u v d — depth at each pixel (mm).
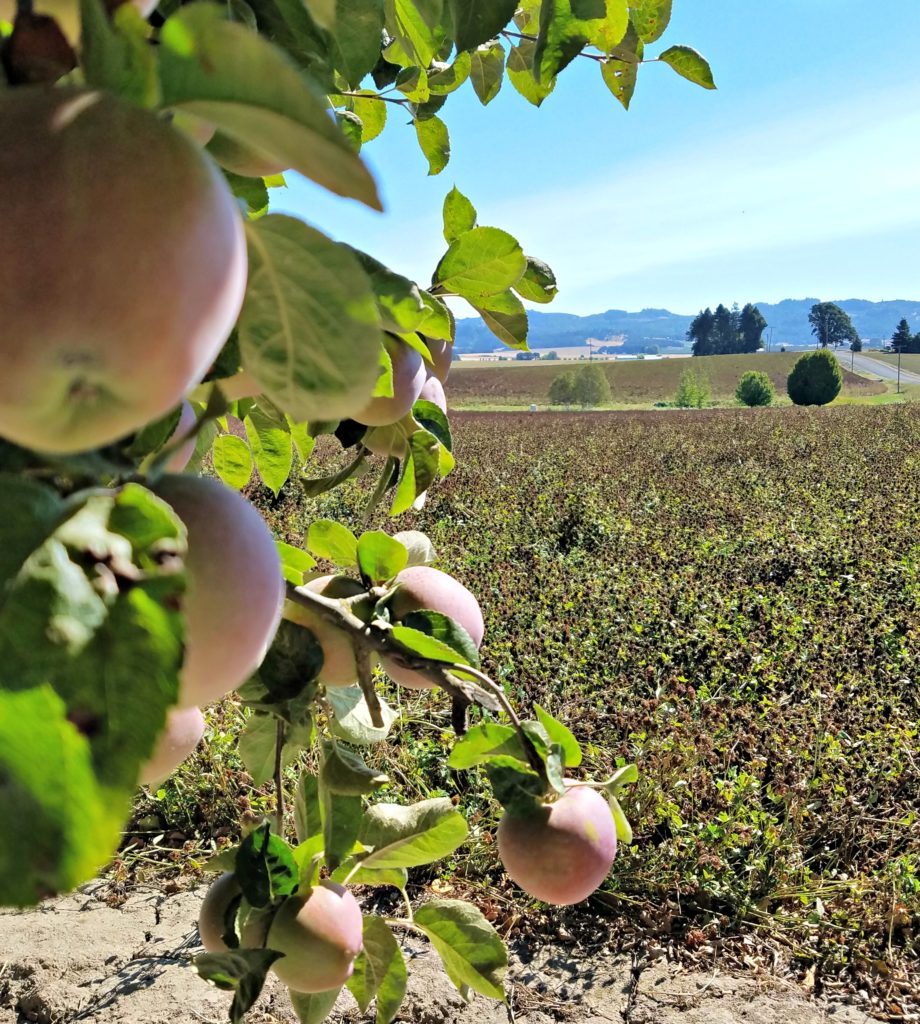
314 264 699
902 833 5223
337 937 1217
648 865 4910
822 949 4520
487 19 1027
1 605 451
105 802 430
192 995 4008
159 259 453
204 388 1016
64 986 4047
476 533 13617
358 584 1360
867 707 6664
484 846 5074
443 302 1417
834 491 19516
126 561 482
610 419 49906
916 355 141875
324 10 761
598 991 4238
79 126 456
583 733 6137
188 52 475
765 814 5113
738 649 7883
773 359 103750
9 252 427
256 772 1526
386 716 1467
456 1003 4074
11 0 575
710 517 15938
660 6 1620
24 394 455
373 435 1562
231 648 699
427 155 1874
